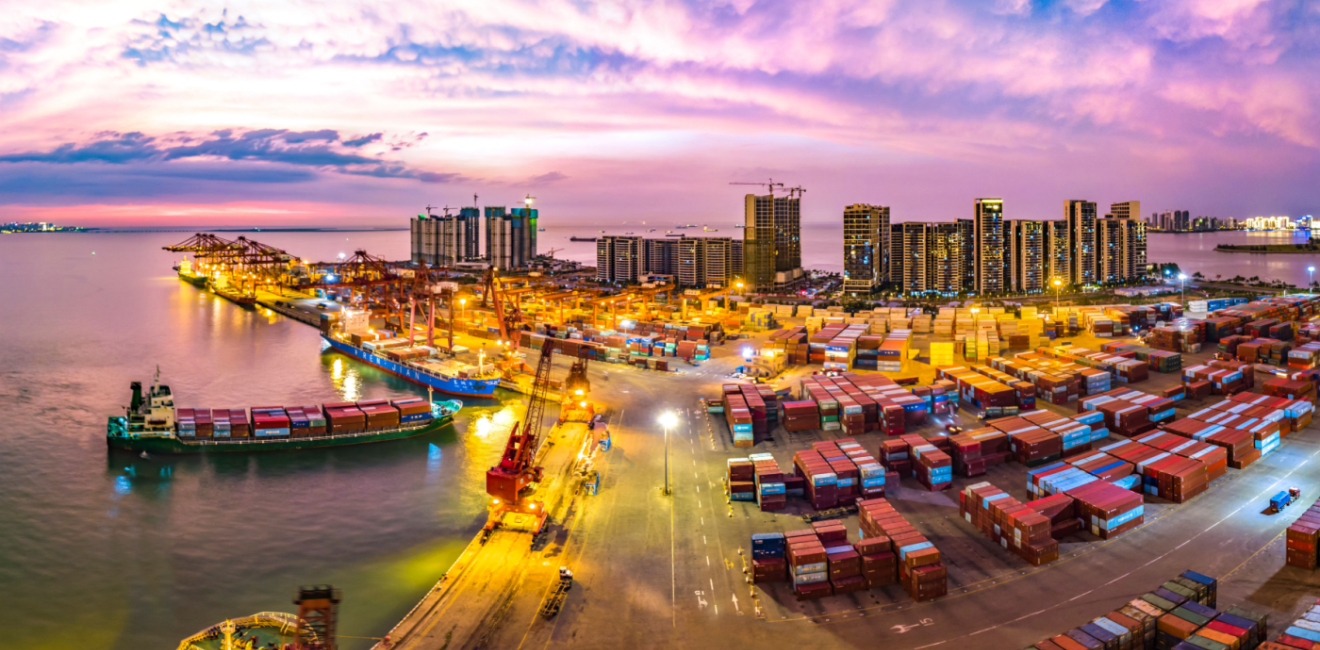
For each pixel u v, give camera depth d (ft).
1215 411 361.30
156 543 291.99
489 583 240.73
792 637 207.72
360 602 248.52
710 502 301.63
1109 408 370.32
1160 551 247.09
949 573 238.89
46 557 280.72
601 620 218.59
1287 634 178.60
